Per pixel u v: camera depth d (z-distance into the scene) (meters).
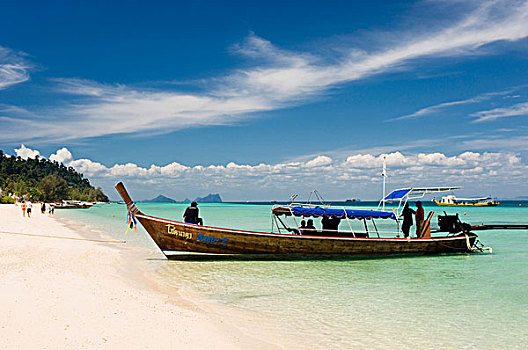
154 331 6.99
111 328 6.86
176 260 16.56
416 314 9.41
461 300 10.75
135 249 19.97
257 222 48.06
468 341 7.68
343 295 11.16
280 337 7.58
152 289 11.24
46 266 12.79
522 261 17.19
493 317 9.24
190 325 7.68
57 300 8.23
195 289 11.52
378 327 8.42
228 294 11.02
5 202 102.44
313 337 7.69
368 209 18.20
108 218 54.44
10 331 6.17
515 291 11.79
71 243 20.36
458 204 148.25
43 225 33.78
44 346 5.75
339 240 17.09
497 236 30.16
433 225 34.72
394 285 12.50
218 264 15.85
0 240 18.28
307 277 13.56
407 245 18.16
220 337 7.21
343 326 8.45
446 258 17.94
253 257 16.73
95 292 9.55
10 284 9.27
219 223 45.91
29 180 165.00
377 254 17.78
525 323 8.80
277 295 11.01
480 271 14.91
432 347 7.34
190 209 17.39
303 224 18.58
